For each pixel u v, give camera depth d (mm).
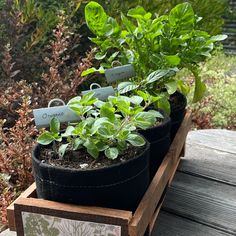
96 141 719
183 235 877
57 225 678
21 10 2273
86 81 2348
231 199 1022
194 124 2250
